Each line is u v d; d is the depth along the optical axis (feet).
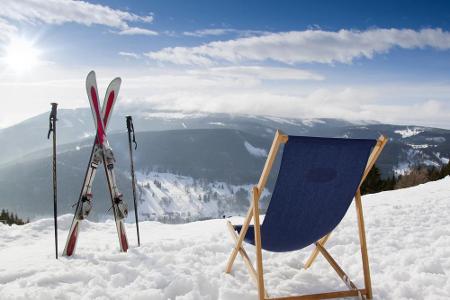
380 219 16.80
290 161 7.13
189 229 18.25
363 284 9.30
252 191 7.72
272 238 8.24
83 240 15.53
